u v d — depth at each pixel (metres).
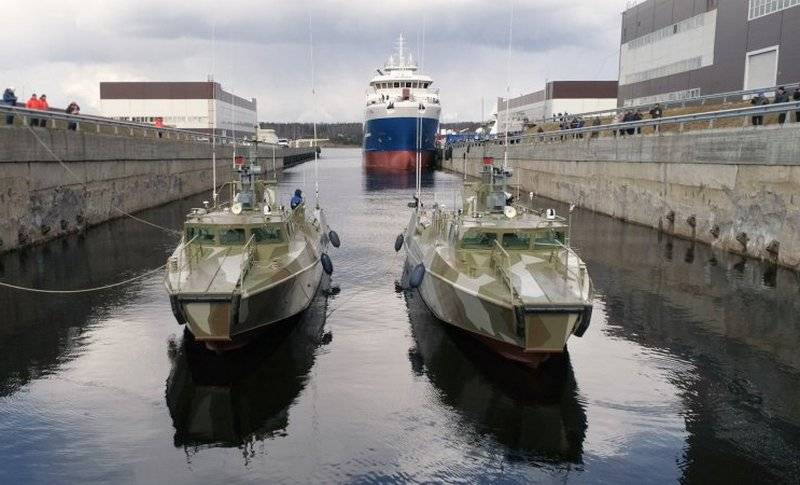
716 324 13.20
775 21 34.28
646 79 51.00
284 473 7.83
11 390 10.03
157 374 10.70
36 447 8.37
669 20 46.75
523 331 10.12
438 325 13.55
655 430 8.88
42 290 15.68
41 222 20.78
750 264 18.14
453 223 13.86
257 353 11.73
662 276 17.25
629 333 12.78
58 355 11.48
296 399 9.82
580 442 8.58
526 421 9.14
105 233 23.98
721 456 8.20
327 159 135.12
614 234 24.41
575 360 11.39
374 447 8.45
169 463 8.04
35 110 20.02
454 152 70.88
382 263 20.25
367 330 13.21
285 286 12.23
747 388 10.18
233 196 16.58
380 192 46.03
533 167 44.06
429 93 76.94
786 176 17.00
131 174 29.86
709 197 21.25
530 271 11.42
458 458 8.20
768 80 35.09
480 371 10.93
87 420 9.10
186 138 44.66
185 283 11.20
